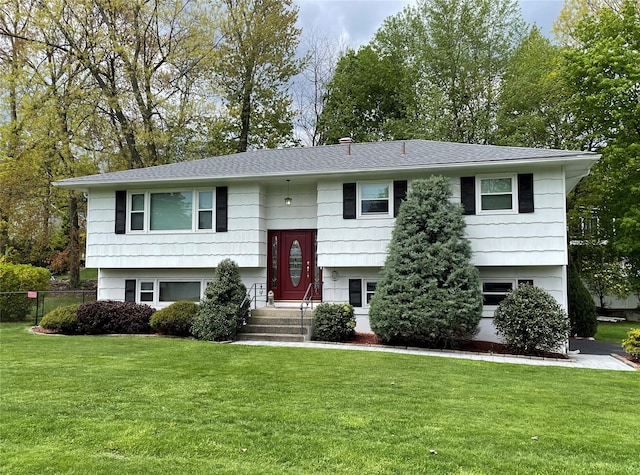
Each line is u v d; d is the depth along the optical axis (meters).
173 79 23.55
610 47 17.97
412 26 28.72
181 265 14.19
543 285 12.12
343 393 6.70
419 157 13.19
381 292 11.58
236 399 6.28
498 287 12.38
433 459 4.35
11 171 20.77
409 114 27.38
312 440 4.77
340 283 13.46
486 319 12.32
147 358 9.15
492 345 11.77
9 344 10.75
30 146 21.55
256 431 5.02
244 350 10.24
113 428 5.02
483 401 6.48
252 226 13.91
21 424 5.11
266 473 3.98
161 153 23.83
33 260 25.55
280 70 27.58
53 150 21.62
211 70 25.05
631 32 18.22
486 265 12.12
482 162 11.88
